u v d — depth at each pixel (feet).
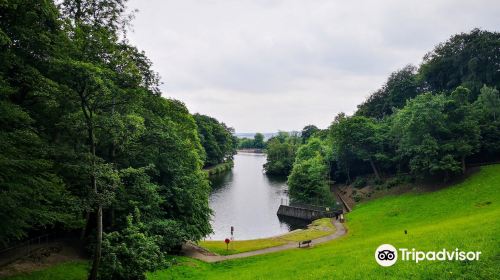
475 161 213.25
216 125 550.77
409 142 206.90
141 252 77.46
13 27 71.67
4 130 67.31
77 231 119.85
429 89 333.21
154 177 128.57
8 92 67.36
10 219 66.59
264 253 129.59
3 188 64.49
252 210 254.88
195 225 132.87
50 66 75.56
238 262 118.11
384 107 335.67
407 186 216.95
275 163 449.89
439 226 109.29
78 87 71.97
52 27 82.74
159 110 133.39
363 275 63.87
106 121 74.64
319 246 132.05
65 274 87.86
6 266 85.51
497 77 265.13
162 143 125.29
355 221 178.09
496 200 146.41
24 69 76.28
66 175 88.53
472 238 69.87
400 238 96.37
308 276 73.05
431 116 196.24
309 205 233.76
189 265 111.55
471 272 53.98
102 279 76.07
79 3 102.22
